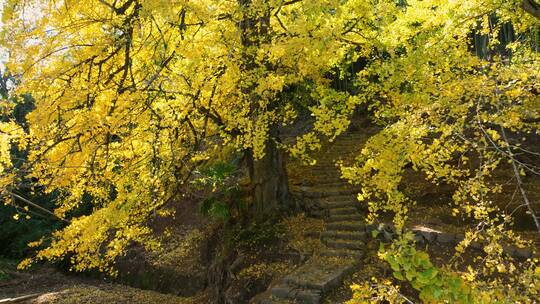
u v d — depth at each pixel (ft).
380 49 13.76
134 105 12.42
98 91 11.54
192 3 10.66
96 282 31.50
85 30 11.85
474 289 6.49
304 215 23.86
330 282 16.19
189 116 15.24
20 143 12.30
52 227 40.22
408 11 14.70
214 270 23.95
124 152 15.34
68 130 11.69
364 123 42.55
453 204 22.77
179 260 28.35
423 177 26.89
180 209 34.58
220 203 23.27
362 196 10.17
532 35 17.20
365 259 18.35
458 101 9.11
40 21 10.72
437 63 10.63
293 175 30.83
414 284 6.42
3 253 39.27
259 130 14.52
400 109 11.28
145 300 25.43
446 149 8.87
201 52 12.21
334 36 11.89
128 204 16.05
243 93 15.49
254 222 23.72
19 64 10.52
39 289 30.53
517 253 16.12
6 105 11.61
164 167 16.35
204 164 23.24
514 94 8.22
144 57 13.26
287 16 17.26
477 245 17.19
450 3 13.20
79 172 14.12
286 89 21.18
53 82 11.44
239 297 19.81
